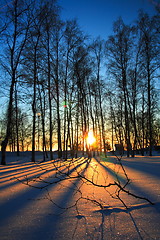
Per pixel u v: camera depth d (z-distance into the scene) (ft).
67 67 54.65
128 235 5.76
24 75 41.29
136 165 26.99
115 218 7.06
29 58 41.27
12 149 112.16
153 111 74.18
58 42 52.29
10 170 26.17
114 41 54.29
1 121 45.06
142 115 75.66
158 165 25.91
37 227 6.46
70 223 6.73
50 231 6.14
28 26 41.34
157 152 88.69
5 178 18.08
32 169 27.02
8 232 6.12
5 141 41.01
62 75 53.67
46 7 41.78
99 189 11.89
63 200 9.70
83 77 57.47
